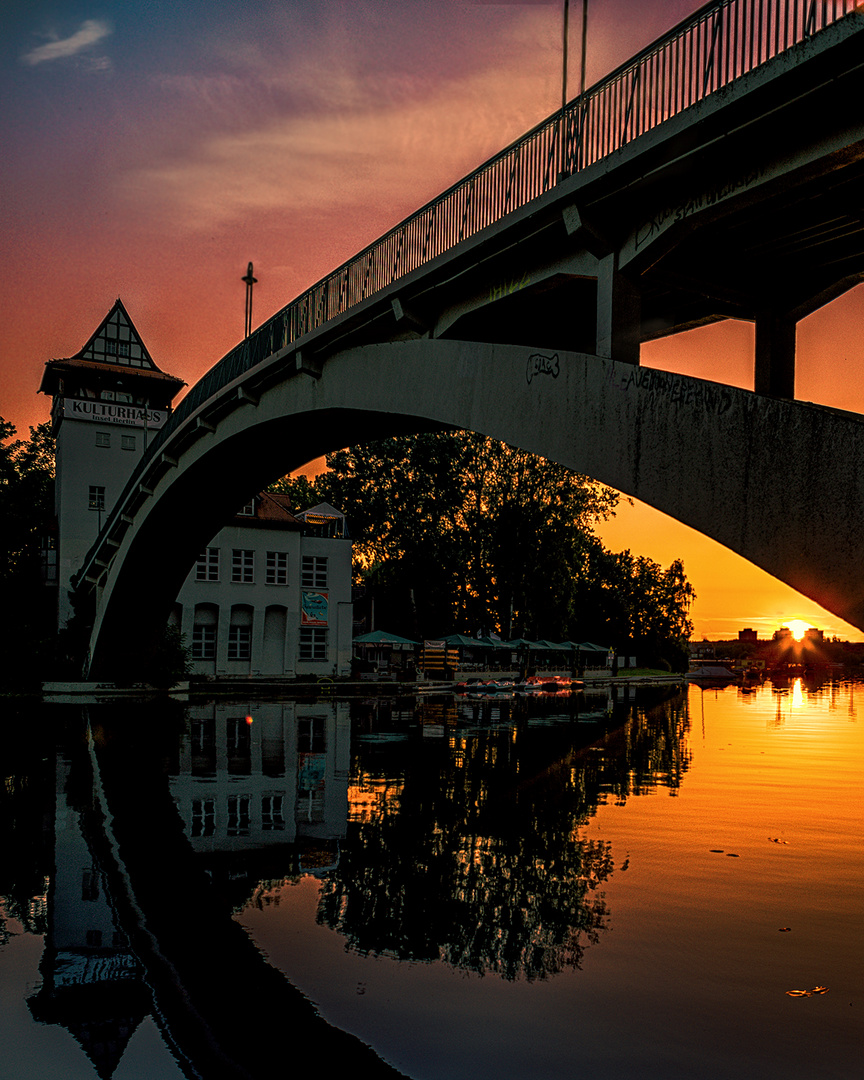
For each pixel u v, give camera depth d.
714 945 6.58
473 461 56.91
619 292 10.82
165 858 9.33
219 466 25.27
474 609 61.28
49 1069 4.67
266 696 38.94
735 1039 5.05
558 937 6.78
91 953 6.45
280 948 6.54
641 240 10.42
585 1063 4.76
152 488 29.47
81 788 13.94
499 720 28.09
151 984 5.87
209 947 6.58
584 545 61.38
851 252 10.75
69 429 45.53
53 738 21.36
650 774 15.61
